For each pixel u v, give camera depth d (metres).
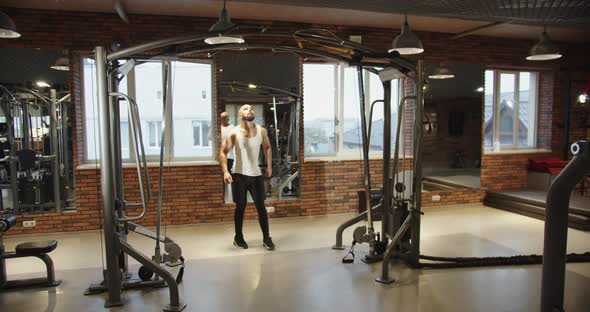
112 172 3.27
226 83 5.88
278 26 5.96
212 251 4.74
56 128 5.40
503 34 6.85
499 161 7.34
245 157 4.74
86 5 5.12
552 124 7.57
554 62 7.41
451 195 7.09
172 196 5.82
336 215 6.46
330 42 3.76
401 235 3.89
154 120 5.83
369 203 4.20
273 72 6.01
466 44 6.88
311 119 6.38
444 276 3.94
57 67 5.35
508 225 5.91
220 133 5.95
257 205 4.81
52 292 3.64
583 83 7.51
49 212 5.45
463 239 5.23
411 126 6.47
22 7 5.18
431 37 6.69
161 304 3.38
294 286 3.72
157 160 5.93
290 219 6.24
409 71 4.09
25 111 5.29
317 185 6.35
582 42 7.47
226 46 3.71
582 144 1.88
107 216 3.27
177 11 5.42
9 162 5.27
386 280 3.79
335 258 4.48
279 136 6.12
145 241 5.21
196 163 5.90
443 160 6.95
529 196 6.61
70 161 5.47
